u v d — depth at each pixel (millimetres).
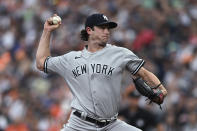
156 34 48719
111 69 21516
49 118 44438
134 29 49656
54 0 24422
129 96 32625
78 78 21828
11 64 53688
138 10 51719
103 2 54062
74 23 53438
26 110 45906
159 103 21984
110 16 52062
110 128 22000
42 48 22578
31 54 54000
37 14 58156
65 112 29094
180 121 38719
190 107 39000
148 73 21812
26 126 44500
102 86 21578
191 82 41875
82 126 21891
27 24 58062
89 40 22031
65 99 34844
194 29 49219
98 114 21688
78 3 55031
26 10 59031
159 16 50312
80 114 21812
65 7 54500
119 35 48312
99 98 21578
